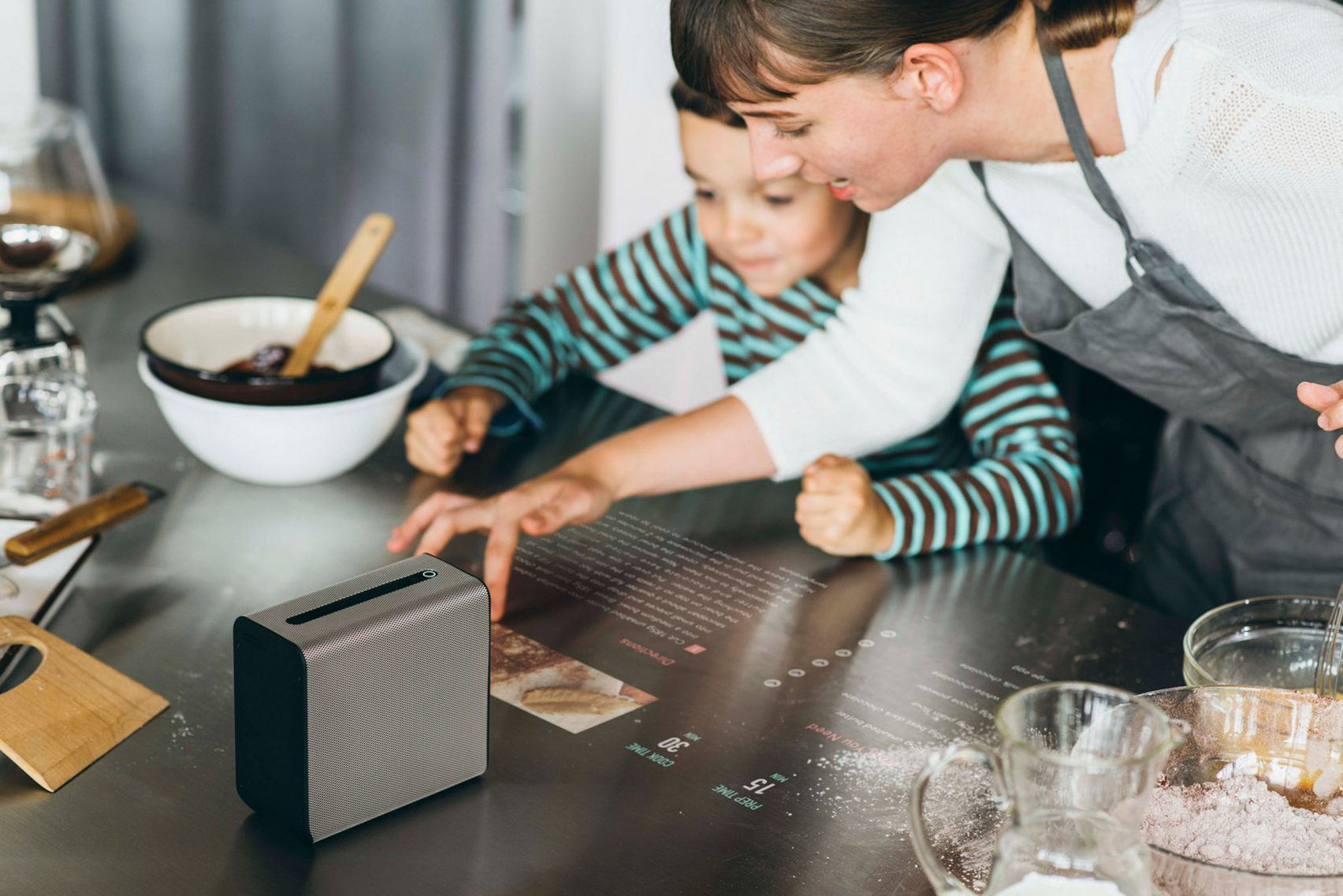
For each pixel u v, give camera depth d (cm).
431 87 280
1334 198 101
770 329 163
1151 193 105
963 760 90
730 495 129
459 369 146
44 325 135
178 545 115
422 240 291
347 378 123
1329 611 95
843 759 91
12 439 116
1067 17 95
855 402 132
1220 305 113
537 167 294
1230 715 83
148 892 76
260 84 276
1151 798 79
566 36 283
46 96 266
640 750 91
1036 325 127
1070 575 118
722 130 144
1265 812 78
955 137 100
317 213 288
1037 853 65
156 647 100
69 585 107
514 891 77
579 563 115
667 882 79
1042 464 132
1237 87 98
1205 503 141
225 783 86
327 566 113
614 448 126
